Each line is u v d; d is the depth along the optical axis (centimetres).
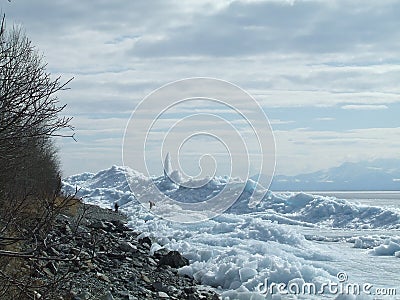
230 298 1775
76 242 1998
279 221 4934
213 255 2373
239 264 2064
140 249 2467
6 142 948
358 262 2520
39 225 1008
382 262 2527
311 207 5369
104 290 1564
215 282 1989
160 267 2123
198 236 3128
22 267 1227
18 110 920
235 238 2973
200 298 1722
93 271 1750
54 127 983
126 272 1888
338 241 3503
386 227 4631
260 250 2494
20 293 1012
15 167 1117
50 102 946
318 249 2916
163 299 1650
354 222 4941
